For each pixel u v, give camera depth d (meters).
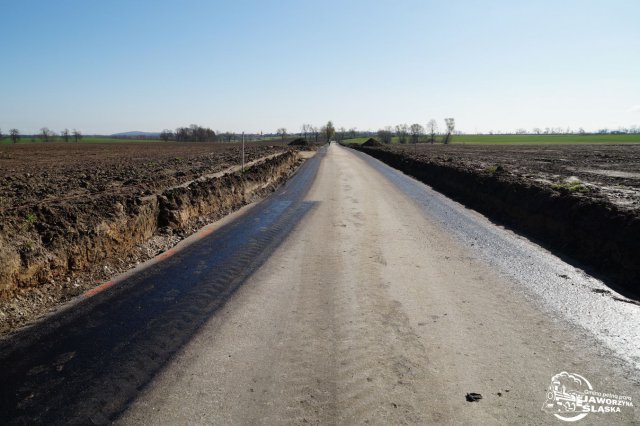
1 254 5.40
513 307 5.39
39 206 7.57
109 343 4.54
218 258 7.56
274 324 4.96
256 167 18.91
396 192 16.00
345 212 11.91
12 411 3.45
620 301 5.55
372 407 3.44
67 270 6.39
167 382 3.81
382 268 6.96
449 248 8.10
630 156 32.78
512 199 11.33
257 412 3.39
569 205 8.71
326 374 3.92
